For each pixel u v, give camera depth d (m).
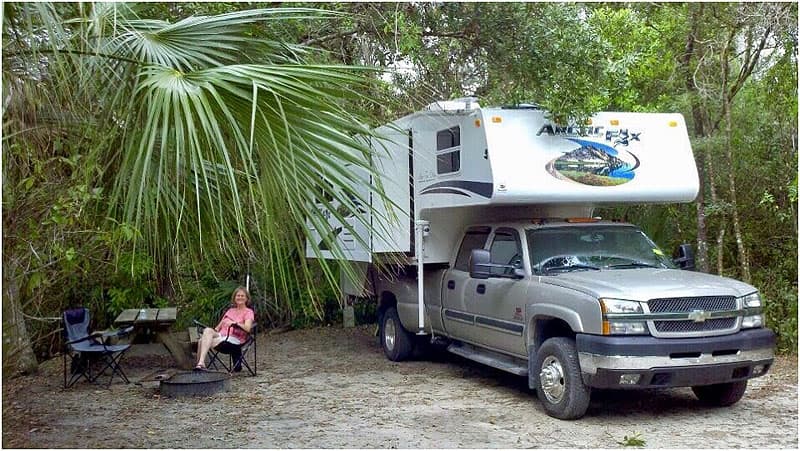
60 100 5.05
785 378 8.55
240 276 12.94
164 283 12.11
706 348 6.47
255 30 5.79
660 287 6.66
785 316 10.07
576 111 7.97
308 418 7.14
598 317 6.45
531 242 7.83
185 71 5.28
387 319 10.58
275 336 12.90
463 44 9.74
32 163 5.40
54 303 11.00
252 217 5.56
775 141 11.02
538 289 7.27
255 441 6.32
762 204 10.74
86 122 5.13
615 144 8.26
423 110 8.59
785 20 10.13
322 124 4.65
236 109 4.63
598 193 8.08
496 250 8.34
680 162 8.44
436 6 9.38
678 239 11.72
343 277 10.88
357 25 9.35
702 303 6.62
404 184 9.30
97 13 4.73
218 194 5.05
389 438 6.38
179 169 4.65
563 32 8.75
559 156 8.02
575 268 7.59
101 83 4.90
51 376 9.38
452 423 6.87
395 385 8.70
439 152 8.83
